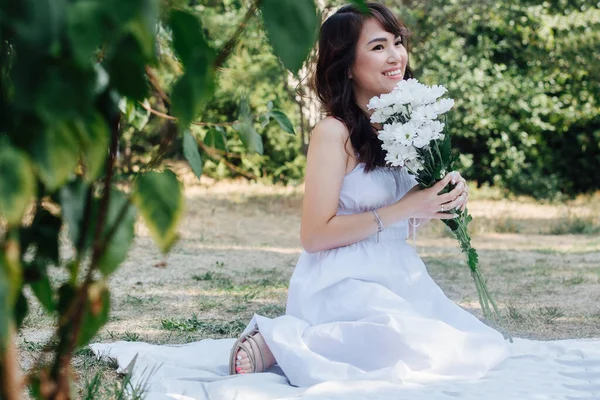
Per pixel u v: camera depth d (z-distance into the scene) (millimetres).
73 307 1403
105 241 1370
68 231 1416
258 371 3422
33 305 5289
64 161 1176
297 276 3498
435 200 3326
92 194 1406
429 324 3270
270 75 10523
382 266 3404
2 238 1226
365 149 3426
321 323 3365
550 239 10047
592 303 5676
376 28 3467
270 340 3295
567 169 14617
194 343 4129
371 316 3293
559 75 14000
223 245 8984
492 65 14297
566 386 3223
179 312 5312
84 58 1097
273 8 1151
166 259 7719
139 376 3465
